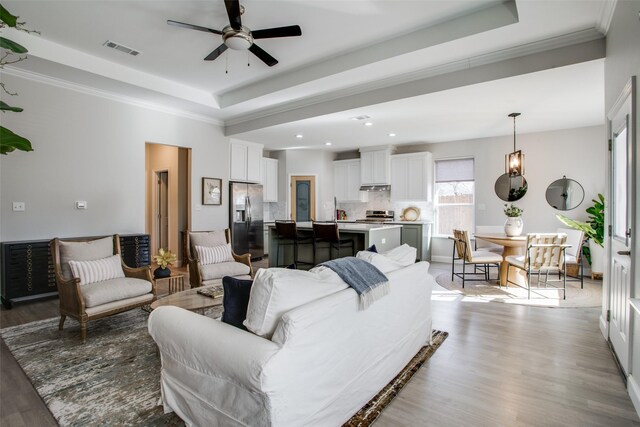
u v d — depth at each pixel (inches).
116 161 189.5
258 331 58.5
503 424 70.4
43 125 162.9
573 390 83.9
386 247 221.1
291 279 61.4
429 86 155.2
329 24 126.0
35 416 73.1
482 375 91.0
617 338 99.4
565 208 228.2
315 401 59.9
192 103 202.1
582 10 104.5
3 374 91.6
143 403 77.4
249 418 54.6
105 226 185.2
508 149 249.4
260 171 285.3
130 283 125.1
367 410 73.9
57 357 100.9
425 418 72.1
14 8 117.0
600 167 218.1
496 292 178.9
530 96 160.1
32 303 155.4
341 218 322.7
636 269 81.6
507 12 112.9
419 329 103.9
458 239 202.1
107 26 129.7
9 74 152.3
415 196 280.4
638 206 80.4
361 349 73.2
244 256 165.2
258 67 166.4
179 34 135.3
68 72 155.9
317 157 318.3
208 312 141.4
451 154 273.0
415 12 118.3
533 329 125.3
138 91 180.5
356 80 164.1
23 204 157.6
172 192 252.1
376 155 296.5
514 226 190.9
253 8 115.7
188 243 163.3
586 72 130.6
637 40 81.4
